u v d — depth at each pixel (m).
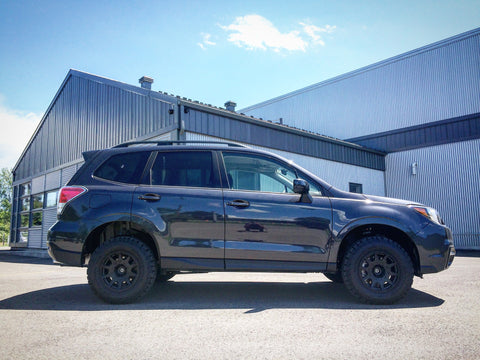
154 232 3.99
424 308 3.74
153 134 10.94
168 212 4.04
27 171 19.09
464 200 16.56
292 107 24.52
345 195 4.27
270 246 4.00
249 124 12.06
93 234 4.12
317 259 4.02
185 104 10.24
